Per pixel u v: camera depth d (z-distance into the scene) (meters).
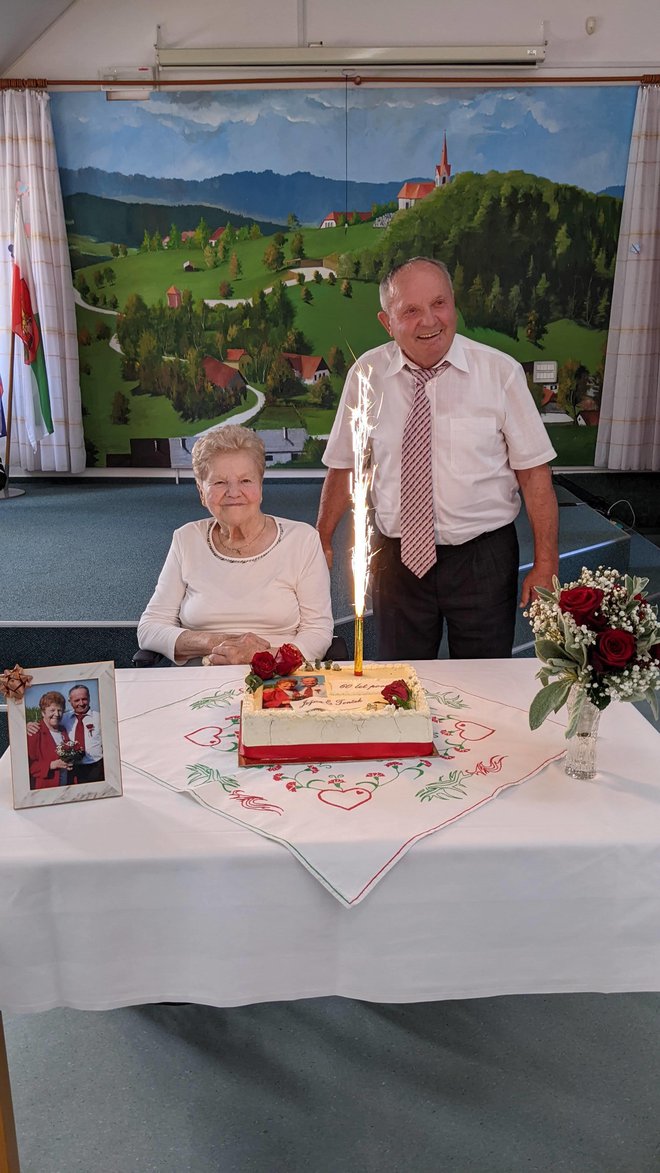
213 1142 1.70
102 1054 1.92
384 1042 1.95
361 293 7.13
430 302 2.43
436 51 6.59
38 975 1.42
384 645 2.77
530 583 2.64
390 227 7.00
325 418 7.38
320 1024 2.01
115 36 6.68
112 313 7.19
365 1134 1.71
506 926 1.43
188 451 7.46
